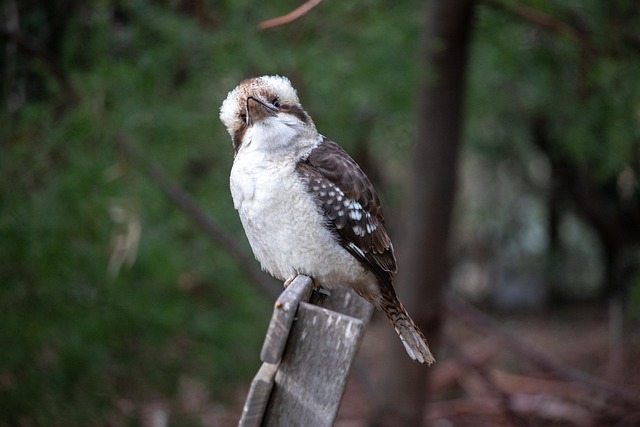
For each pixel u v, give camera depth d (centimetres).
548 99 1277
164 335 1084
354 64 1095
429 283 1112
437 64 1052
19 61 1064
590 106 1167
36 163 1008
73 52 1032
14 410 992
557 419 1398
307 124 684
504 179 2097
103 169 1009
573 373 1392
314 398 459
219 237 1111
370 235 671
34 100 1085
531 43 1219
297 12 705
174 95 1071
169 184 1087
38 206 991
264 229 648
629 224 1934
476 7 1057
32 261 993
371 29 1073
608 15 1130
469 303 2267
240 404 1305
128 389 1123
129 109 998
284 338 448
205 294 1168
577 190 1869
